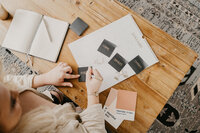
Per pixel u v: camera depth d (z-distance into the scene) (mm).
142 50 938
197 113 1486
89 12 1020
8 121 497
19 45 1023
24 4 1099
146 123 882
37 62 1026
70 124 754
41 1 1082
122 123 901
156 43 932
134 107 903
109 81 943
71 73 989
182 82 1551
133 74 930
